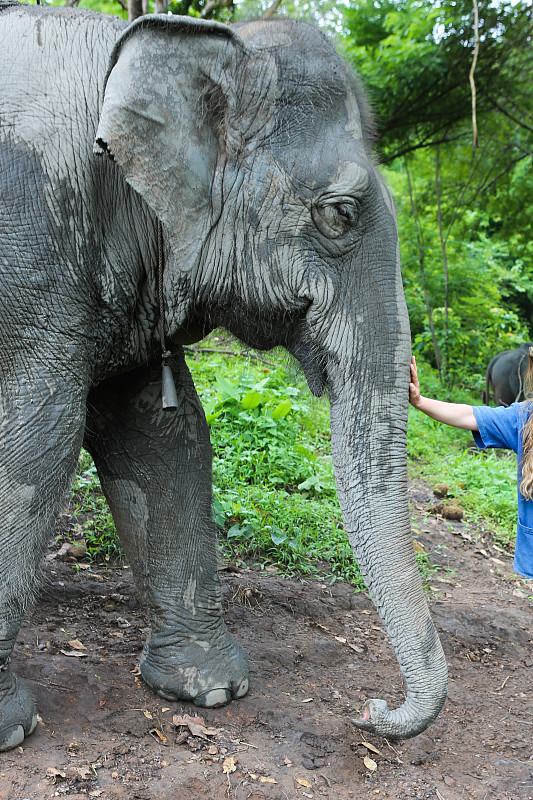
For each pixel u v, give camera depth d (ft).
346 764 8.45
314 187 7.86
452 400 37.88
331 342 8.04
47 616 11.32
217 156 8.02
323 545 15.31
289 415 20.38
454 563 16.92
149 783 7.61
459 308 46.88
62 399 7.89
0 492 7.79
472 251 54.60
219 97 7.89
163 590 9.80
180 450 9.95
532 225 51.16
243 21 8.68
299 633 11.98
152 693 9.49
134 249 8.61
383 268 8.01
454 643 12.65
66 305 7.89
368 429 7.83
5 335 7.72
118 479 10.03
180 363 9.96
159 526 9.88
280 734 8.89
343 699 10.02
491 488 21.63
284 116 7.92
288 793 7.77
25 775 7.48
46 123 7.90
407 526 7.75
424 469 23.81
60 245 7.86
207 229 8.07
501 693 11.06
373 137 8.63
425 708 7.29
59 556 13.26
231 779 7.83
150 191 7.69
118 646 10.65
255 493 16.24
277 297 8.14
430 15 34.81
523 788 8.41
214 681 9.37
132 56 7.54
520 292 66.69
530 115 40.91
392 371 7.88
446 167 47.09
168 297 8.61
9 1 8.86
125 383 9.83
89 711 8.83
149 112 7.54
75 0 16.19
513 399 33.83
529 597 15.47
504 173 45.27
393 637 7.50
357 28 39.11
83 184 8.07
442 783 8.35
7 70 7.97
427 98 38.91
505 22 36.17
